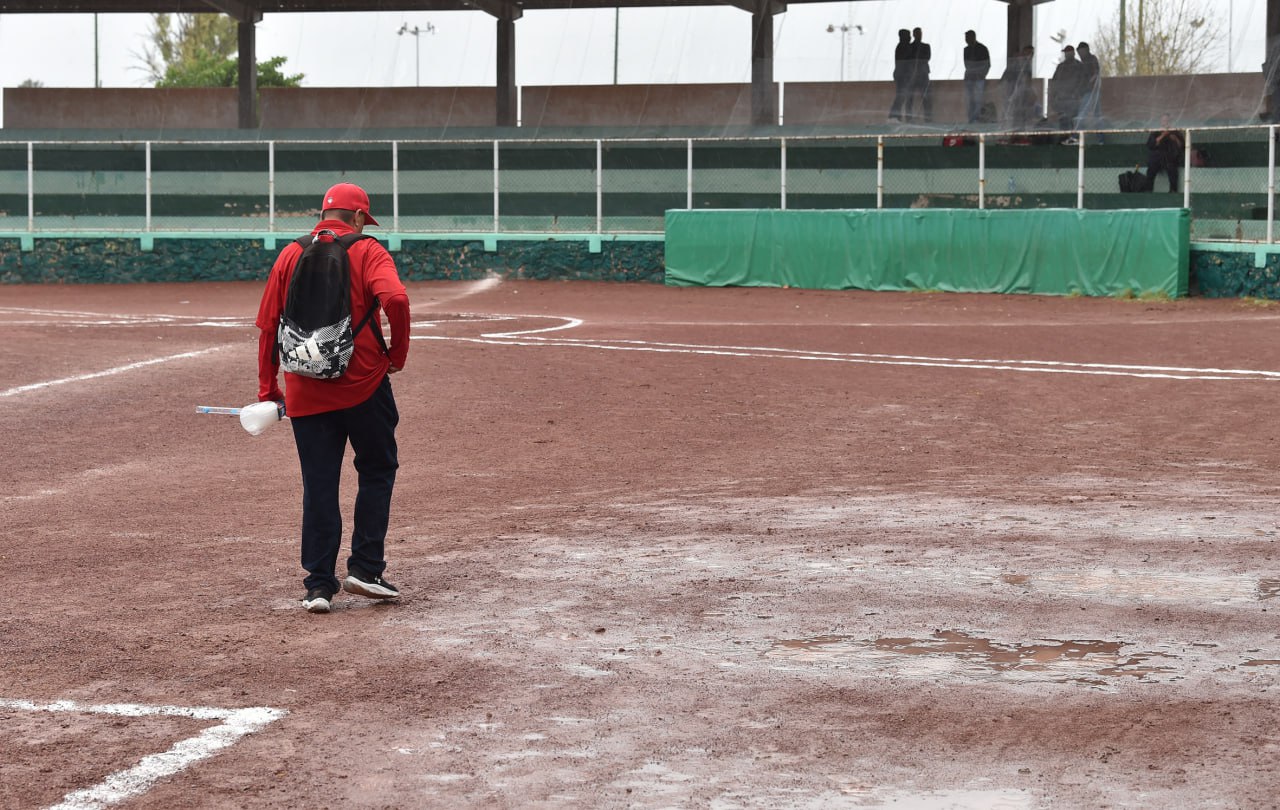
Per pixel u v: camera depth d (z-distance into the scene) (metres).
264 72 76.81
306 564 7.65
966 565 8.49
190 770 5.23
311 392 7.54
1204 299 33.72
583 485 11.49
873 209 38.50
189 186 43.84
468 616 7.47
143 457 12.89
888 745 5.44
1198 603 7.55
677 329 26.42
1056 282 35.78
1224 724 5.59
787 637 7.01
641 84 50.69
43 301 36.72
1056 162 37.97
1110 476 11.68
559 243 42.25
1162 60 44.44
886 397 16.80
